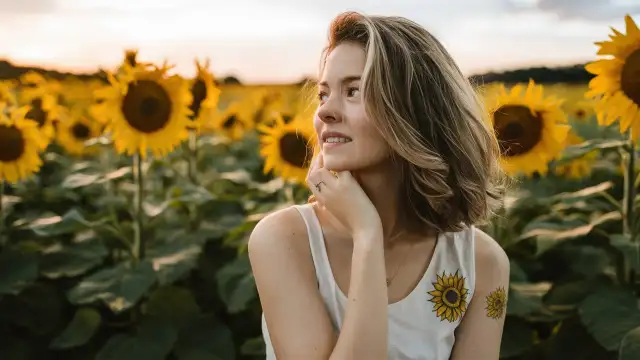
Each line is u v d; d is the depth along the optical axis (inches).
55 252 152.9
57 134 248.1
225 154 284.8
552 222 136.7
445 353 77.9
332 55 72.8
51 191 200.1
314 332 72.6
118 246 166.2
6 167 166.6
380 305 69.7
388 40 71.9
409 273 78.0
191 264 142.0
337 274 75.7
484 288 80.3
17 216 182.5
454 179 76.9
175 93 154.3
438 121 74.0
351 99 72.3
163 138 154.0
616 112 123.5
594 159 199.0
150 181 227.3
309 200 87.4
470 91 76.9
